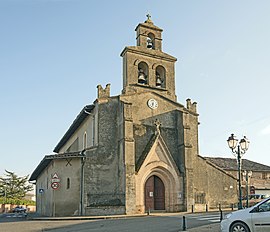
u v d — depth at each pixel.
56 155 30.58
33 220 25.64
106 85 31.92
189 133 32.25
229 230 12.84
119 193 29.42
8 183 85.75
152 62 34.22
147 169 29.91
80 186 29.33
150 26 35.03
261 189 50.69
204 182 32.53
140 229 17.00
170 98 33.88
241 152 21.00
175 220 20.83
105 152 30.39
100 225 19.56
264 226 12.17
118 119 31.30
